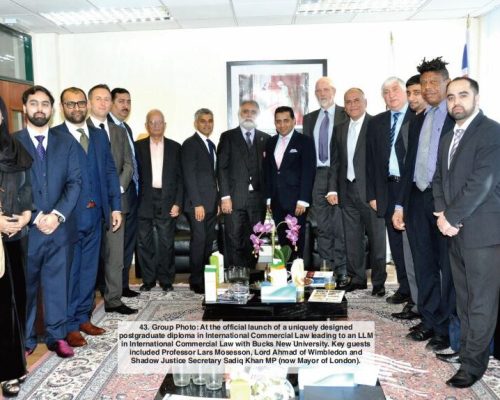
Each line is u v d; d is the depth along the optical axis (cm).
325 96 468
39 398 265
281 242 450
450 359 301
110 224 377
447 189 275
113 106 440
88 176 343
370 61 587
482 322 263
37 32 586
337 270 482
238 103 599
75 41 602
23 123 570
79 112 342
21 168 267
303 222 448
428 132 318
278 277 308
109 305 406
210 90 601
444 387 268
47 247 306
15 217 260
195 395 193
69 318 339
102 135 362
